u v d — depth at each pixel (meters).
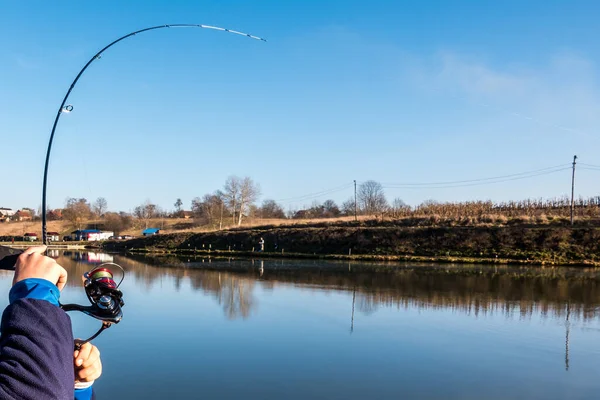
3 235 59.03
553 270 26.67
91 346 1.73
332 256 35.81
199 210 92.38
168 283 20.20
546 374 8.73
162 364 8.94
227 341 10.61
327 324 12.36
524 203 50.06
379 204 88.06
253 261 33.28
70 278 19.94
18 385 1.23
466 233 36.69
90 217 88.56
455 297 16.72
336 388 7.91
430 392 7.80
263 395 7.55
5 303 13.78
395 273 24.80
